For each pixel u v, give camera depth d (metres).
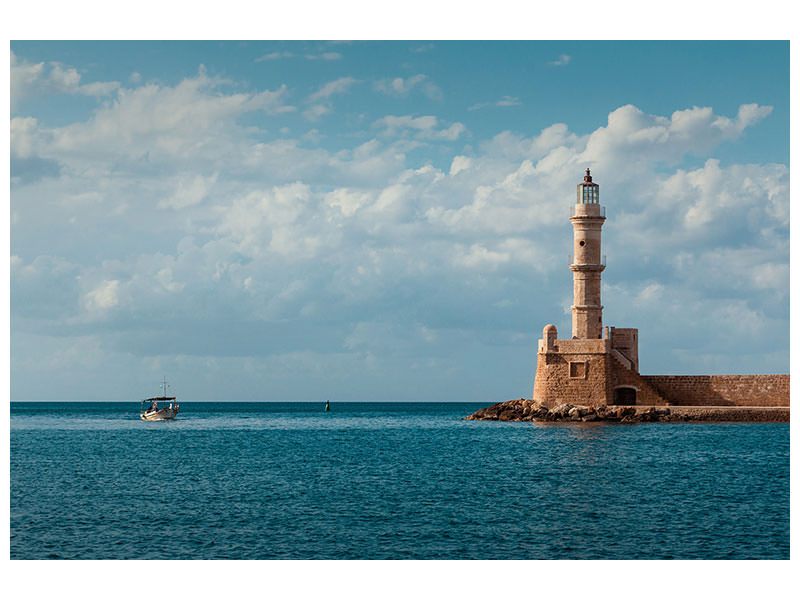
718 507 49.41
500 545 40.97
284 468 69.50
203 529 44.22
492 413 127.56
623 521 45.69
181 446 94.12
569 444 82.31
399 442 96.38
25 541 41.91
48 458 79.56
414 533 43.25
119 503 51.56
